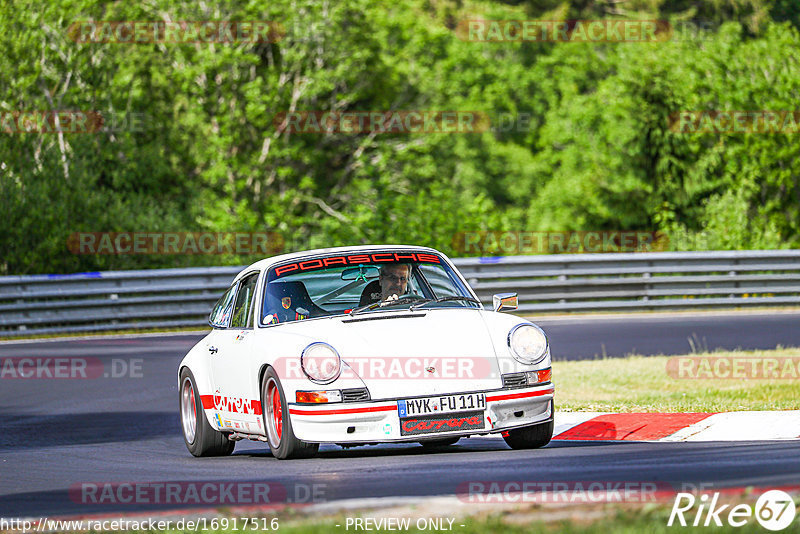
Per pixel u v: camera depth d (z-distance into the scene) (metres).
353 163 149.88
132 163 119.88
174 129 136.62
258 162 136.12
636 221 144.75
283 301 30.16
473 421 26.66
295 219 132.50
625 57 144.38
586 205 149.88
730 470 22.33
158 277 77.12
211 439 32.50
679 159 140.50
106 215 101.75
